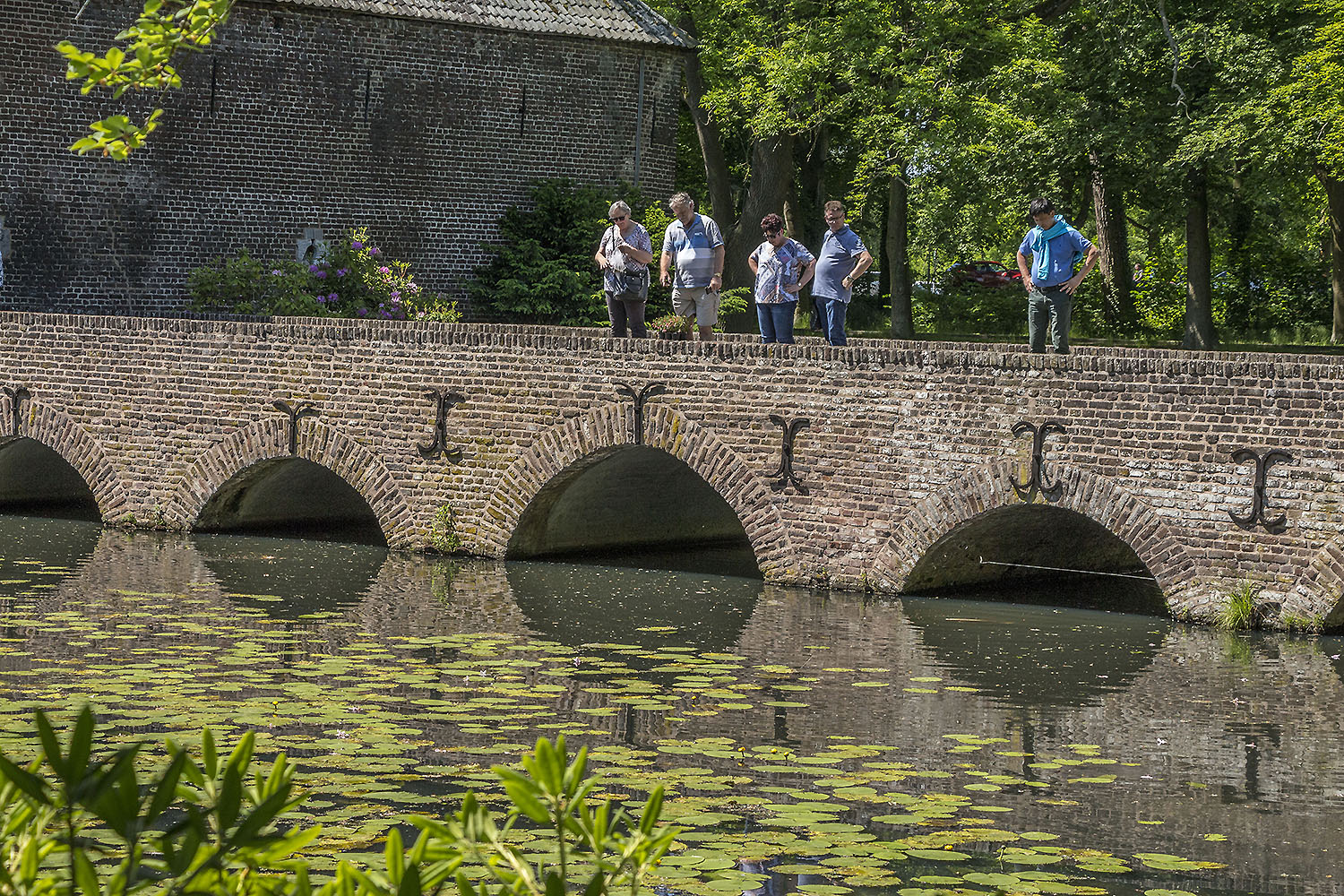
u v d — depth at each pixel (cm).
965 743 1258
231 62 3531
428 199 3784
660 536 2558
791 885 883
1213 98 3822
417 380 2330
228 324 2444
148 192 3478
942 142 3628
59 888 338
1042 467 1898
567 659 1568
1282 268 5556
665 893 863
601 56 3947
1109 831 1024
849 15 3684
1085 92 4006
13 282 3347
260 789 371
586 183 3959
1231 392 1784
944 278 6016
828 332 2134
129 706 1302
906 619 1845
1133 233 6825
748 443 2097
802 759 1195
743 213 4297
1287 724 1338
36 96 3347
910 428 1986
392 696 1373
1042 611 1927
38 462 2841
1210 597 1806
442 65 3766
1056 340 1931
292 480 2584
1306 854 983
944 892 884
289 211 3628
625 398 2177
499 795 1064
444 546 2317
